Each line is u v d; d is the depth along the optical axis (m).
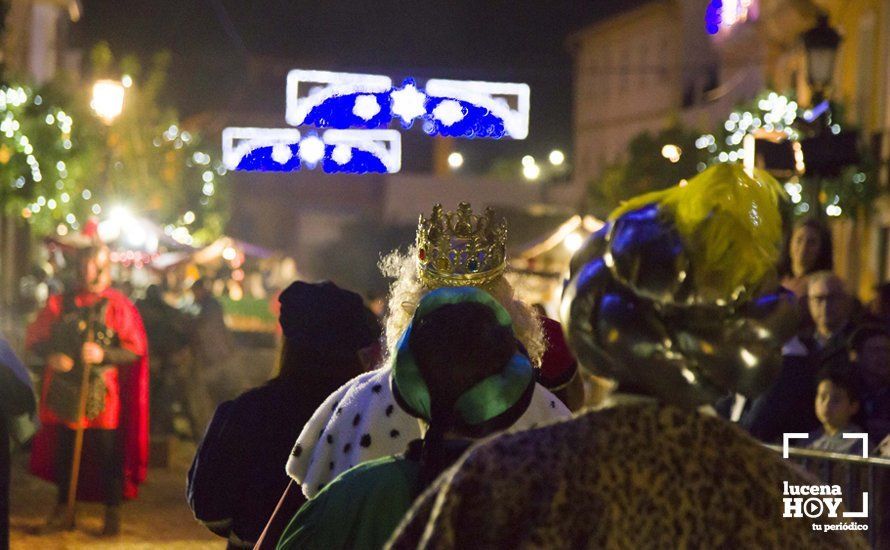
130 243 23.14
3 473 5.79
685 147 34.19
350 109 49.78
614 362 2.20
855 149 11.11
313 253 51.62
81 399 9.50
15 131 19.62
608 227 2.26
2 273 29.73
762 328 2.19
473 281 3.80
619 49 54.59
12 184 20.20
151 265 28.20
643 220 2.17
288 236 62.03
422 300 2.85
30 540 9.30
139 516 10.31
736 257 2.13
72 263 14.34
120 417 9.91
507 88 47.94
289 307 4.58
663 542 2.12
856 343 7.01
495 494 2.11
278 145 51.06
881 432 6.77
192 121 59.97
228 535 4.53
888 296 9.09
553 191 59.78
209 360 15.59
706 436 2.18
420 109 48.34
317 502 2.85
